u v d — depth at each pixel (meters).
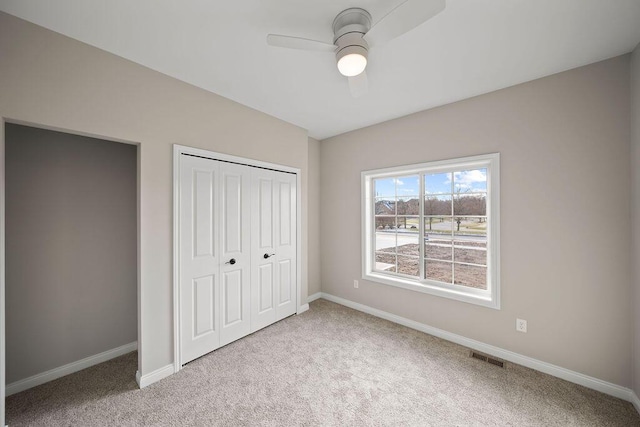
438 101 2.49
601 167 1.81
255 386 1.88
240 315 2.57
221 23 1.47
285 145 3.04
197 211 2.21
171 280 2.05
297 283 3.20
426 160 2.69
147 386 1.89
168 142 2.03
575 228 1.91
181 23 1.47
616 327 1.77
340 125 3.19
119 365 2.16
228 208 2.46
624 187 1.74
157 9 1.36
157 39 1.62
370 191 3.32
